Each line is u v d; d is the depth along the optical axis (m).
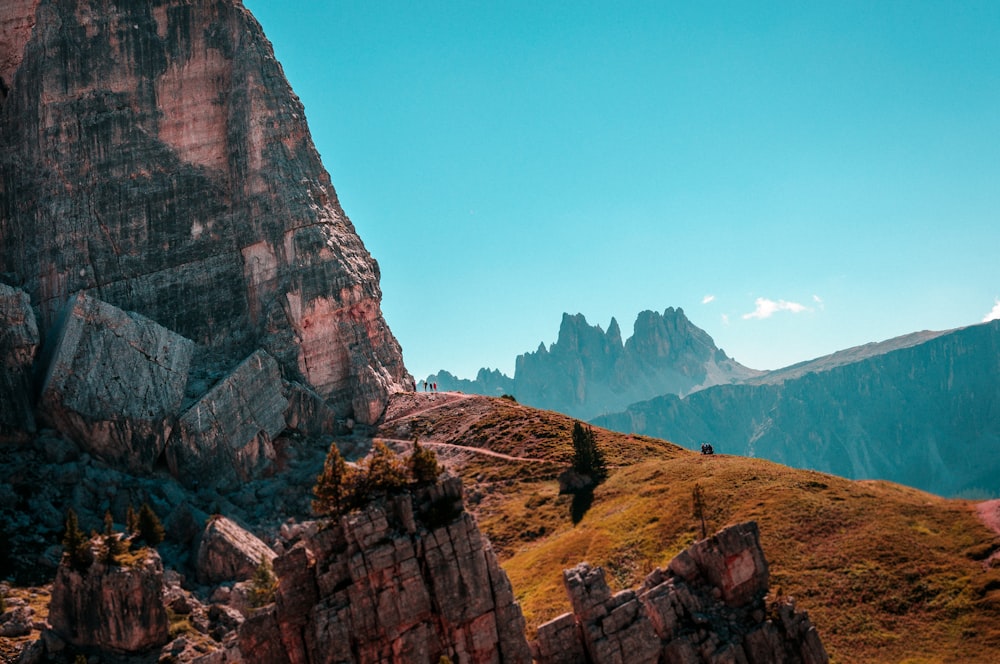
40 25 192.75
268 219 192.88
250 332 189.00
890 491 106.44
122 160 189.62
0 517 128.50
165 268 187.88
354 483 65.62
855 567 89.81
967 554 87.94
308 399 178.75
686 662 59.22
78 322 160.12
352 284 194.00
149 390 160.88
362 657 60.56
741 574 63.59
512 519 137.00
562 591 95.25
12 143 190.12
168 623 104.69
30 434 149.75
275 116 199.75
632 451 156.50
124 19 196.50
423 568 62.41
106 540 105.06
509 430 174.75
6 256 185.12
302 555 64.50
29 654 96.88
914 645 79.56
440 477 66.19
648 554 102.81
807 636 61.72
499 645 61.50
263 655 63.44
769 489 109.19
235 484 160.00
